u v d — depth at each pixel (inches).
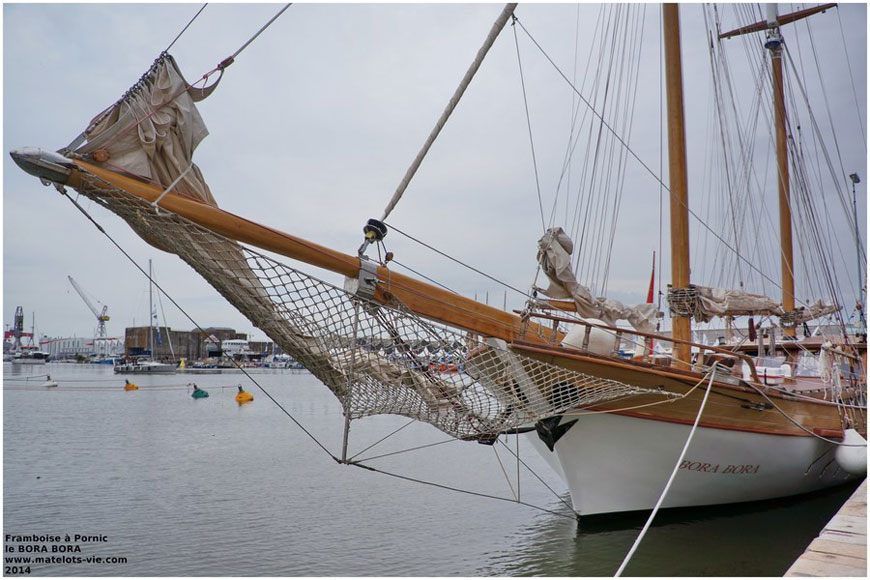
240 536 394.3
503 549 361.7
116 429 1002.1
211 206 256.8
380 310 290.5
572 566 325.4
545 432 362.9
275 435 935.0
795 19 792.9
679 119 451.5
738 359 414.9
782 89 775.7
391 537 391.2
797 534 373.7
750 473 408.5
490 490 542.9
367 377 295.1
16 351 5255.9
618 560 332.5
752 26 801.6
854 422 527.8
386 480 587.8
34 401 1596.9
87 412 1301.7
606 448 368.5
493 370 320.2
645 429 366.9
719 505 417.1
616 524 388.5
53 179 231.8
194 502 492.4
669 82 454.9
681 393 358.0
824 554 223.6
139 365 3398.1
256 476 605.3
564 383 330.6
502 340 319.9
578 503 385.1
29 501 496.7
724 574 311.0
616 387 338.6
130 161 246.7
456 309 315.0
